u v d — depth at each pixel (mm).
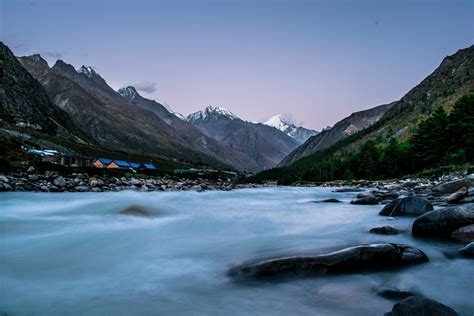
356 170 98875
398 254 7938
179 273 7809
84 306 6031
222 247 10117
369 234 11469
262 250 9562
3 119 153750
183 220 15414
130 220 15211
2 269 8070
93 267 8289
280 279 7152
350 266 7512
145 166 128000
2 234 11844
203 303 6113
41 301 6258
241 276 7332
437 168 60031
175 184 60375
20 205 20781
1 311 5805
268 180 180500
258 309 5840
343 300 6090
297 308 5824
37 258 9008
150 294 6582
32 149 85688
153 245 10430
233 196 34750
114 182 45562
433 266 7809
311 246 9766
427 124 71562
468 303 5922
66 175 44938
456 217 10219
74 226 13578
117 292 6695
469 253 8344
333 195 37000
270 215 17266
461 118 64562
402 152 78125
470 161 54312
